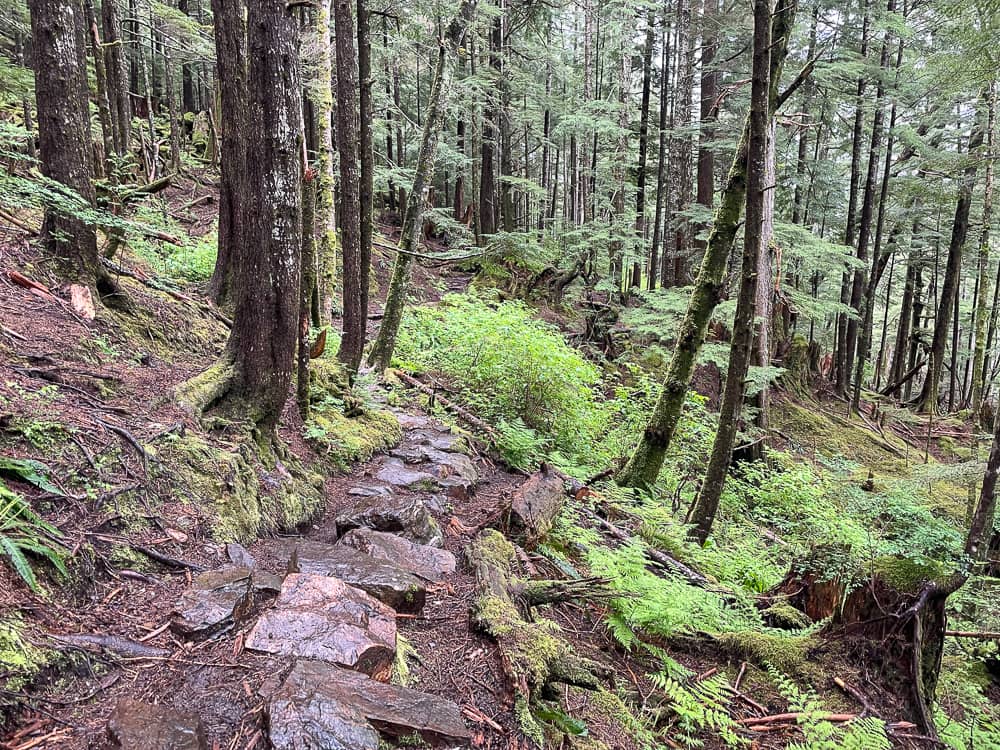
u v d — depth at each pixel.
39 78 4.69
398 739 2.08
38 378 3.66
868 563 4.17
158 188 10.17
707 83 18.94
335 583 2.88
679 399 7.16
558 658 2.93
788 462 11.59
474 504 5.46
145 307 5.63
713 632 4.16
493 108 19.20
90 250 5.14
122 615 2.47
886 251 21.50
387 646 2.55
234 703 2.09
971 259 24.44
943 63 9.16
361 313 7.43
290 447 5.09
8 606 2.13
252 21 4.15
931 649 3.83
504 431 7.14
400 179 18.83
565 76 23.75
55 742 1.75
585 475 6.92
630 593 3.78
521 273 19.22
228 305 7.31
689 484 8.90
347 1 6.89
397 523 4.17
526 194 32.56
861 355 18.53
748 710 3.54
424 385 8.87
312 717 1.96
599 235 17.83
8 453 2.82
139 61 22.94
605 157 21.67
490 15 14.26
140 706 1.94
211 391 4.33
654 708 3.29
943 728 3.86
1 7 14.55
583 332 15.77
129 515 3.02
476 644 3.01
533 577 4.05
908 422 19.69
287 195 4.40
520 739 2.41
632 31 18.86
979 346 18.12
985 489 7.52
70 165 4.81
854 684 3.75
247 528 3.62
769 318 12.78
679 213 17.17
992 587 6.57
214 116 19.48
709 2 19.41
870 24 15.48
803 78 5.62
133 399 4.03
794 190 19.44
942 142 17.86
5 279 4.53
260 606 2.77
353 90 7.11
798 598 4.97
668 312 13.76
